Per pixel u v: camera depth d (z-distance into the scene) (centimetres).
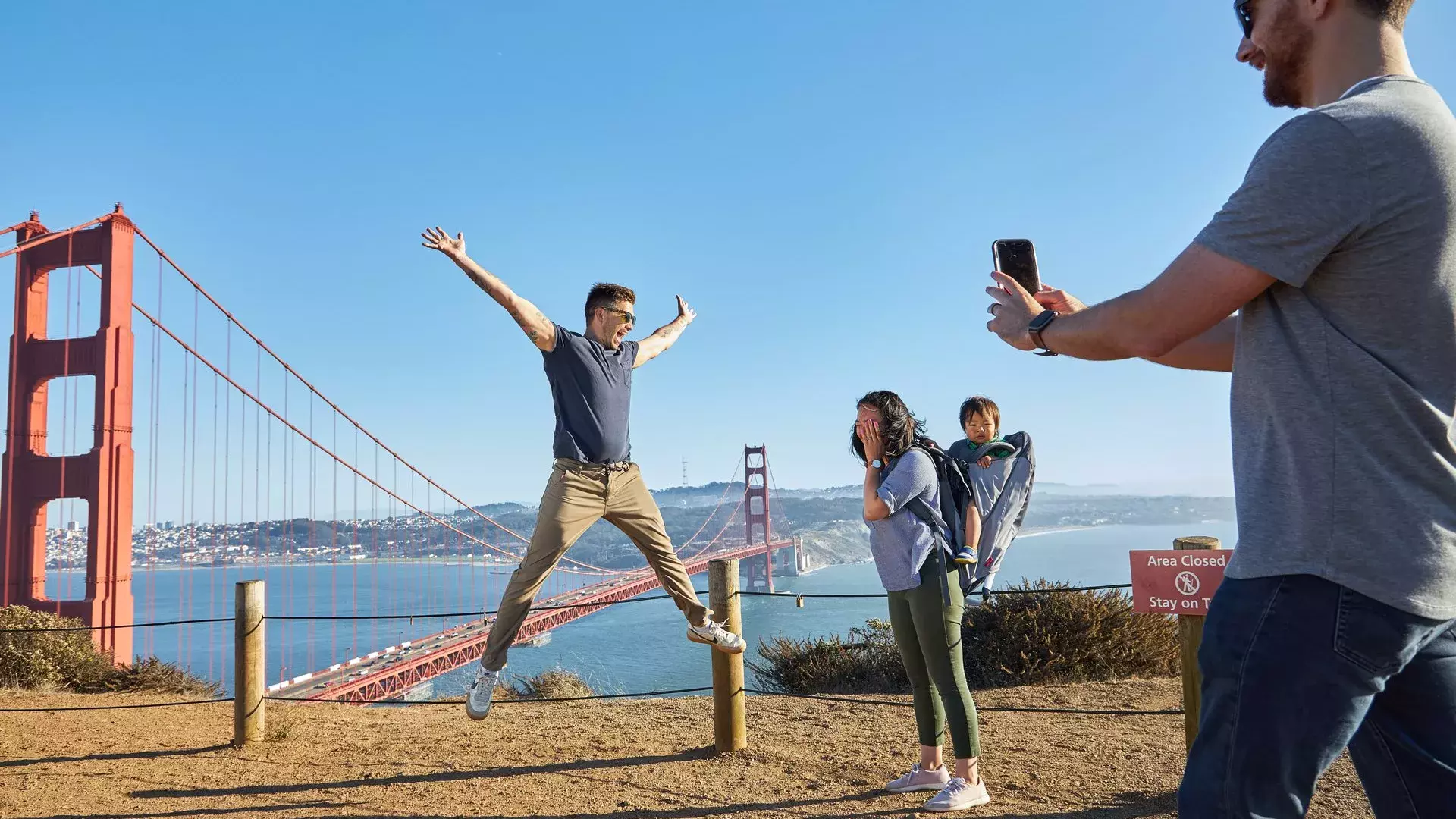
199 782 388
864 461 363
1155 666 668
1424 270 107
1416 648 108
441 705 592
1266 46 130
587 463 346
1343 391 109
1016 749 426
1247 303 120
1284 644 109
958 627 343
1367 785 129
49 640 880
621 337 363
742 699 433
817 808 340
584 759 422
